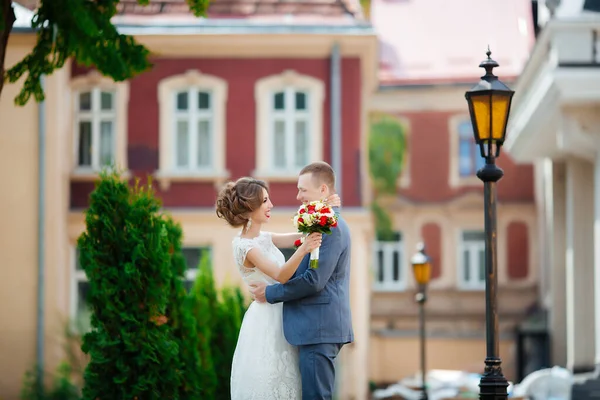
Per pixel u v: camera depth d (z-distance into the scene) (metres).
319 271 9.00
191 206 30.25
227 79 30.52
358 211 29.98
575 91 22.64
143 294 12.08
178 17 30.36
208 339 14.16
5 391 28.00
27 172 29.11
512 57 45.41
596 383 23.38
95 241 12.11
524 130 28.25
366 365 30.20
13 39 28.36
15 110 29.09
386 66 44.84
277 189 30.33
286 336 9.14
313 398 9.05
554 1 23.48
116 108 30.36
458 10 47.00
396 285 44.16
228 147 30.48
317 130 30.41
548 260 42.94
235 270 29.88
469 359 42.66
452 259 44.19
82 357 19.12
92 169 30.02
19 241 28.97
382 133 43.66
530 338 40.94
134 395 11.97
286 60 30.52
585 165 28.08
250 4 30.69
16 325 28.67
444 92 44.09
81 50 13.13
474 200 44.19
